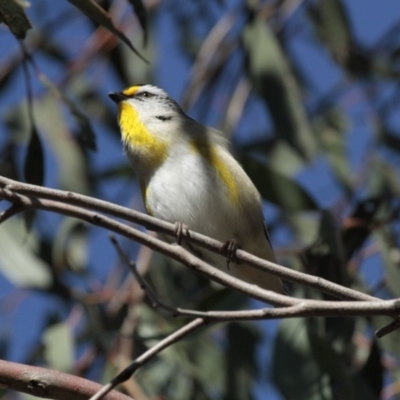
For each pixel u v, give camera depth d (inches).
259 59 451.8
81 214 280.1
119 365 412.8
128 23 508.1
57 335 418.9
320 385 374.3
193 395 428.5
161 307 265.0
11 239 458.9
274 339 382.9
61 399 283.3
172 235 299.3
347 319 386.6
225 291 408.2
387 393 424.8
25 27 334.6
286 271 286.2
